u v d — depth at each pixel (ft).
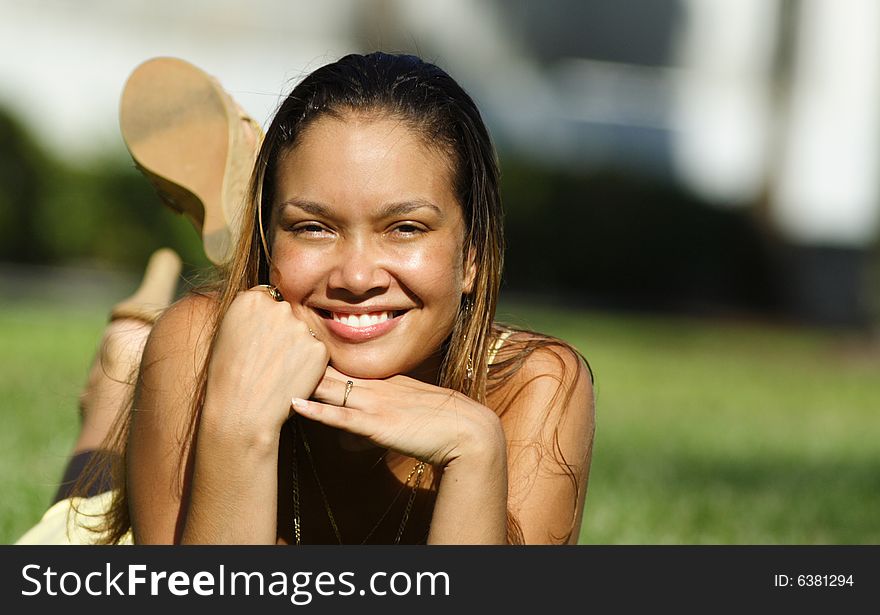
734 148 107.96
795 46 94.84
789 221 103.30
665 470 30.58
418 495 14.55
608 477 28.78
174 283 22.21
